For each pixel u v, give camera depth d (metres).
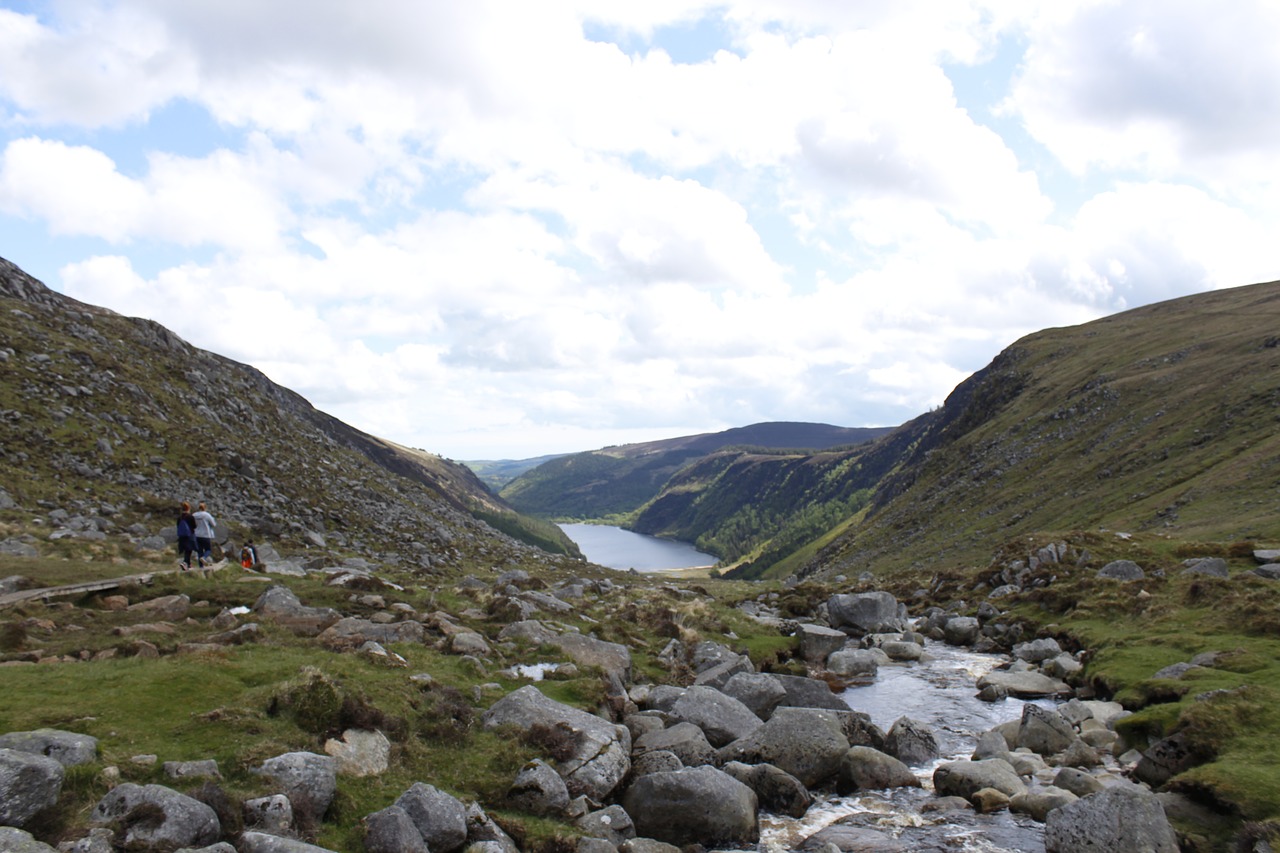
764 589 68.50
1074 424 126.19
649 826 16.98
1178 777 17.50
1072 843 15.77
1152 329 164.00
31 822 10.53
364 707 15.88
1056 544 51.22
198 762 12.76
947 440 196.62
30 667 16.11
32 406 54.47
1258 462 71.69
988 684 31.94
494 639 25.97
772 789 19.19
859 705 30.05
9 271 75.88
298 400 160.75
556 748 17.69
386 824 12.74
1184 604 34.84
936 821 18.39
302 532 56.09
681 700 23.48
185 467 57.41
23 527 36.09
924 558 108.50
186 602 24.12
